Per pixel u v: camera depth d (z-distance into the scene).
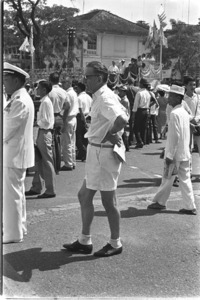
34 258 4.30
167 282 3.94
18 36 14.06
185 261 4.39
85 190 4.37
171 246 4.75
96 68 4.07
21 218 4.69
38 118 6.29
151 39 21.22
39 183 6.61
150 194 6.95
